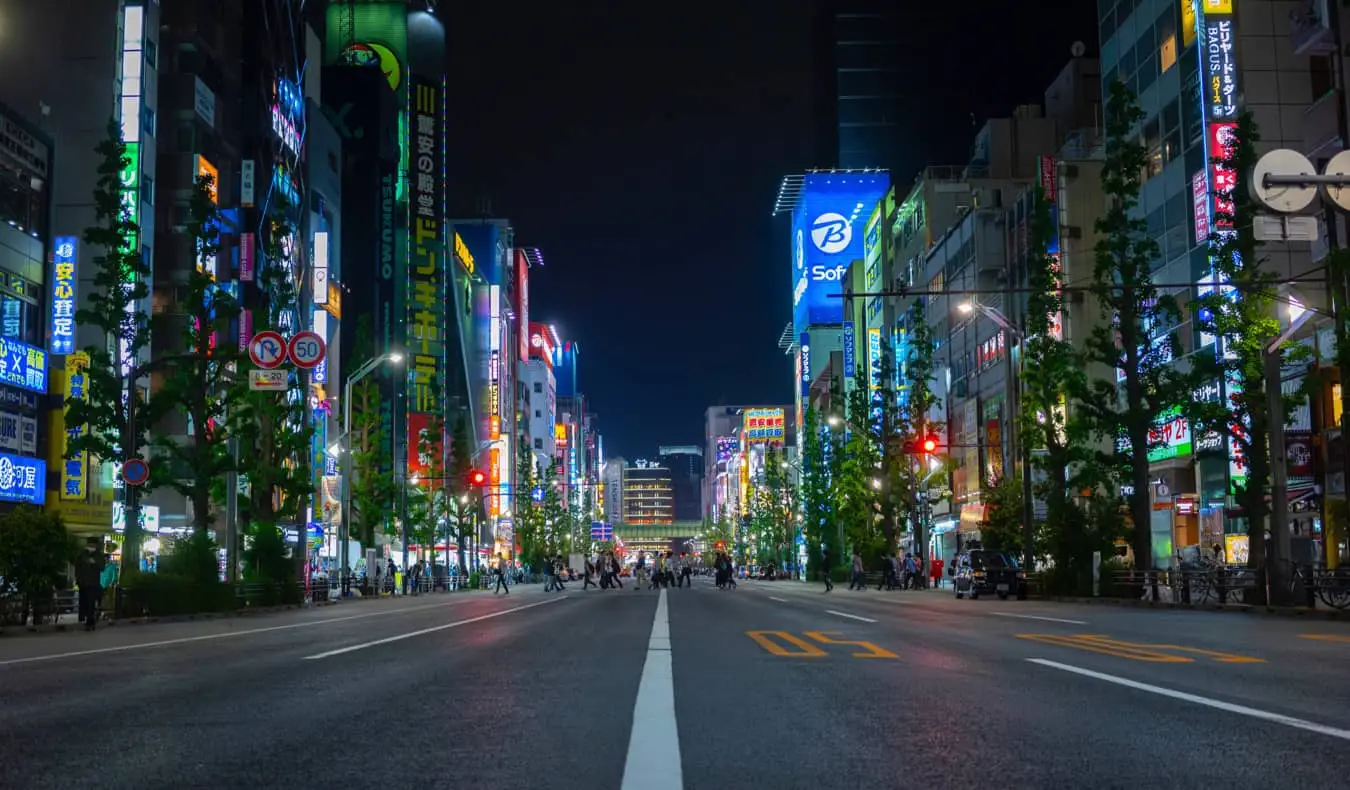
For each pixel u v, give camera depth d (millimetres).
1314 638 15492
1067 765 5332
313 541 63969
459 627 19531
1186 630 17688
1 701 8359
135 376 33688
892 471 63344
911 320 83688
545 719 7102
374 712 7480
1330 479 35188
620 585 66562
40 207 42938
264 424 41750
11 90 46219
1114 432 35375
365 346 65375
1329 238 26609
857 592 52281
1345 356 25859
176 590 31297
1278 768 5230
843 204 116250
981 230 65188
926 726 6660
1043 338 40094
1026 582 40188
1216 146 41219
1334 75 36094
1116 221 34844
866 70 114938
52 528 25375
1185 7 44812
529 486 118438
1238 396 30375
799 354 125625
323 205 74062
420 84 96562
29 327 41938
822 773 5188
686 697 8273
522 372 153250
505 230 148500
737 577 137125
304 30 68938
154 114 50594
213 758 5660
